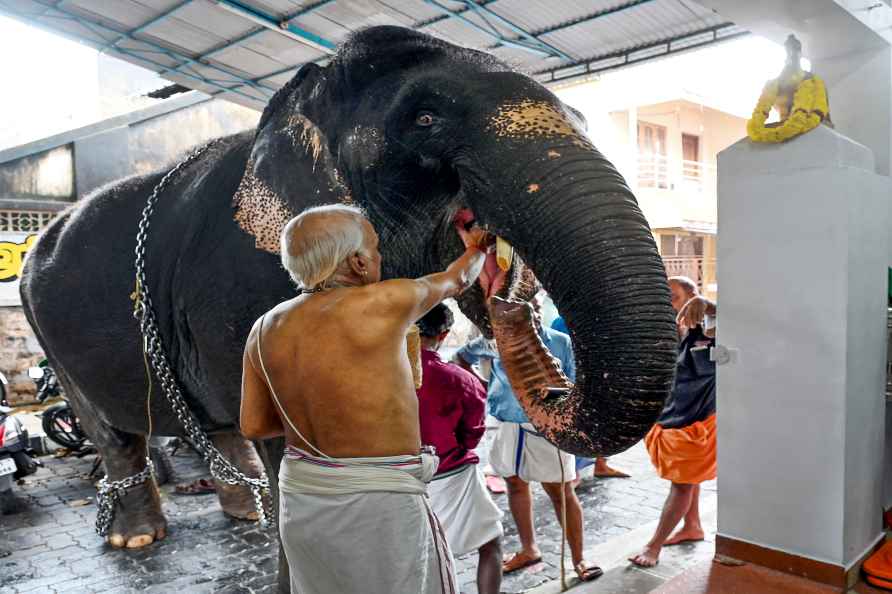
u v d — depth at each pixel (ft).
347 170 9.18
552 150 7.63
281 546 10.48
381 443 6.72
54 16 21.03
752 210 11.47
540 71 23.06
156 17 20.94
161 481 21.91
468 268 7.89
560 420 7.47
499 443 14.74
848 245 10.62
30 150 35.53
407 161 8.76
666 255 59.77
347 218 7.02
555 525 17.66
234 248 9.98
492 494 20.11
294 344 6.90
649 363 6.72
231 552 16.35
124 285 12.48
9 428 20.72
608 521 17.88
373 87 8.96
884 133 13.14
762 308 11.45
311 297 7.04
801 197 10.97
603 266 6.96
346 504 6.61
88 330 13.14
